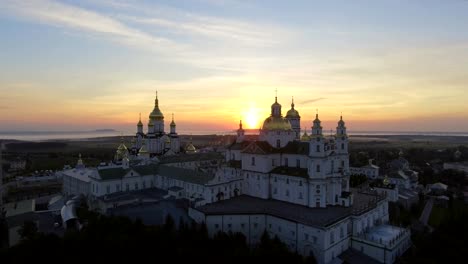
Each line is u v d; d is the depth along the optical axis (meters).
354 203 124.44
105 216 113.50
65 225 118.94
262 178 133.00
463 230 107.81
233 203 125.00
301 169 126.12
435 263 92.56
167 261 84.31
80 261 80.31
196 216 113.75
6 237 109.12
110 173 143.12
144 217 116.44
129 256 83.19
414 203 167.62
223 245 94.94
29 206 150.25
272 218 110.44
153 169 158.62
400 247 107.50
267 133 140.50
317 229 96.88
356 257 101.88
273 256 88.00
